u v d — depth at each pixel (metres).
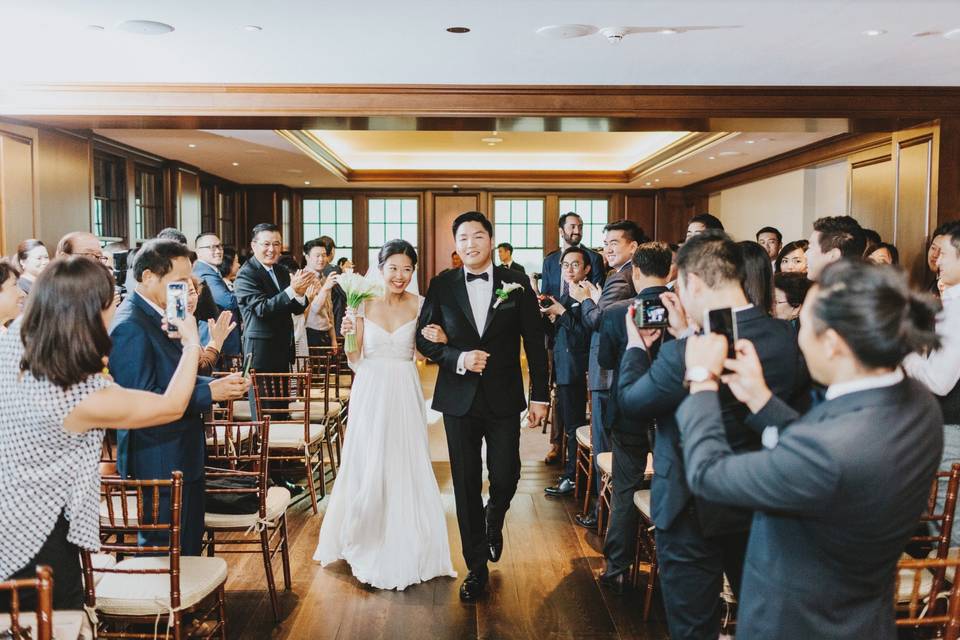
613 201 13.11
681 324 2.22
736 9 3.69
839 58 4.62
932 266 4.10
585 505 4.32
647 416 2.15
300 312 4.76
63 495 1.94
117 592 2.39
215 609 2.76
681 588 2.18
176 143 7.81
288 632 3.04
